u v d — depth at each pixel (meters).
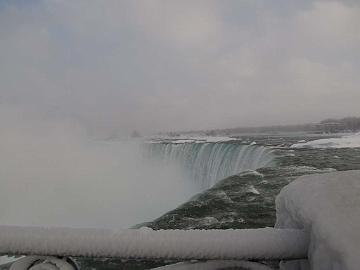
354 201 1.52
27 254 1.65
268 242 1.58
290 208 1.79
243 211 11.23
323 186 1.71
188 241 1.59
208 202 12.31
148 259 1.65
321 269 1.39
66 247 1.61
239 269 1.64
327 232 1.38
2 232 1.63
